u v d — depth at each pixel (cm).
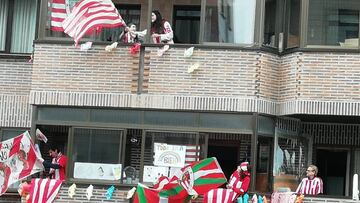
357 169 3938
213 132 3584
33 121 3731
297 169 3831
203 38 3634
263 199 3497
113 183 3631
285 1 3684
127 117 3672
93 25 3675
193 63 3622
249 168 3472
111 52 3700
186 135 3612
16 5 4181
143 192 3438
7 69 4097
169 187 3416
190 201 3506
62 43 3738
